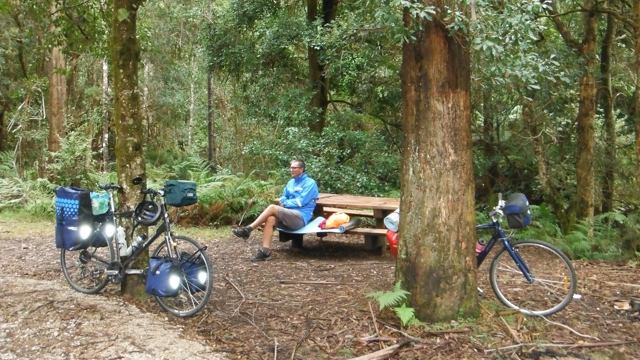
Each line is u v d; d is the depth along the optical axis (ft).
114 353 12.43
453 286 13.91
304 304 15.97
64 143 43.16
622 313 15.79
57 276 19.61
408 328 13.70
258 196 32.58
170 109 67.67
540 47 29.25
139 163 16.34
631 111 36.58
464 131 13.99
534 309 15.51
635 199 35.14
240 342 13.39
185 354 12.55
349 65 36.06
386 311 14.53
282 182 35.01
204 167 45.93
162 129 72.43
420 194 13.99
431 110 13.78
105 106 55.52
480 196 38.65
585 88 29.96
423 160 13.94
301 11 42.47
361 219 28.40
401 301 14.06
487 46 12.44
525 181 37.17
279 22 37.70
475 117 35.94
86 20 24.95
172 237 15.38
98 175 41.55
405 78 14.29
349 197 26.73
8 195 39.14
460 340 13.23
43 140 56.75
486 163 36.04
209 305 15.88
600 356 13.07
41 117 58.13
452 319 13.93
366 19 25.77
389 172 36.73
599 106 37.40
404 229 14.30
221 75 49.88
